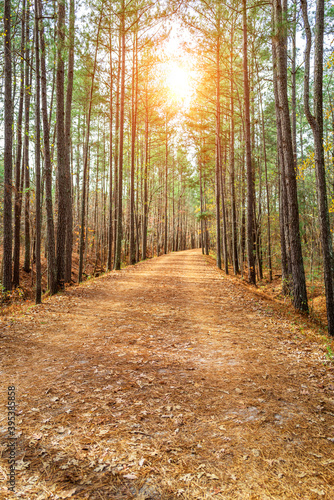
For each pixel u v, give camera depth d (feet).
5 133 40.11
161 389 12.84
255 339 19.84
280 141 44.98
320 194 26.84
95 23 47.47
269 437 9.42
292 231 30.68
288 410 11.02
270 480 7.63
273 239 80.94
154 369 15.02
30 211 53.06
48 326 23.67
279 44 29.43
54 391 12.84
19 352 17.89
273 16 30.53
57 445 9.21
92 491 7.35
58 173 42.39
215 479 7.70
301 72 55.83
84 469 8.14
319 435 9.50
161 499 7.06
